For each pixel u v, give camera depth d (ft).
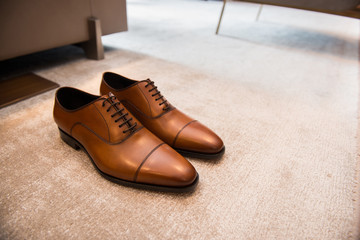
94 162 1.69
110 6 3.86
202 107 2.84
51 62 3.74
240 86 3.51
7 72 3.24
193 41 5.63
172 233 1.36
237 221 1.47
